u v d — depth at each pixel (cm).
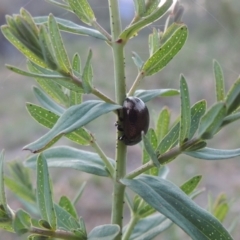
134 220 9
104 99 7
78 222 8
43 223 7
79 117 7
